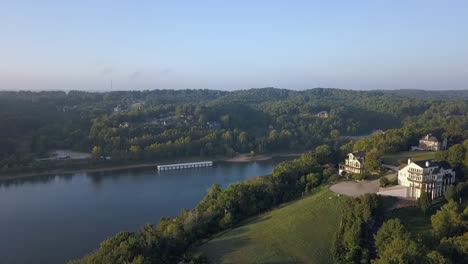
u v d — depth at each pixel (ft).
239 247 350.23
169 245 353.72
